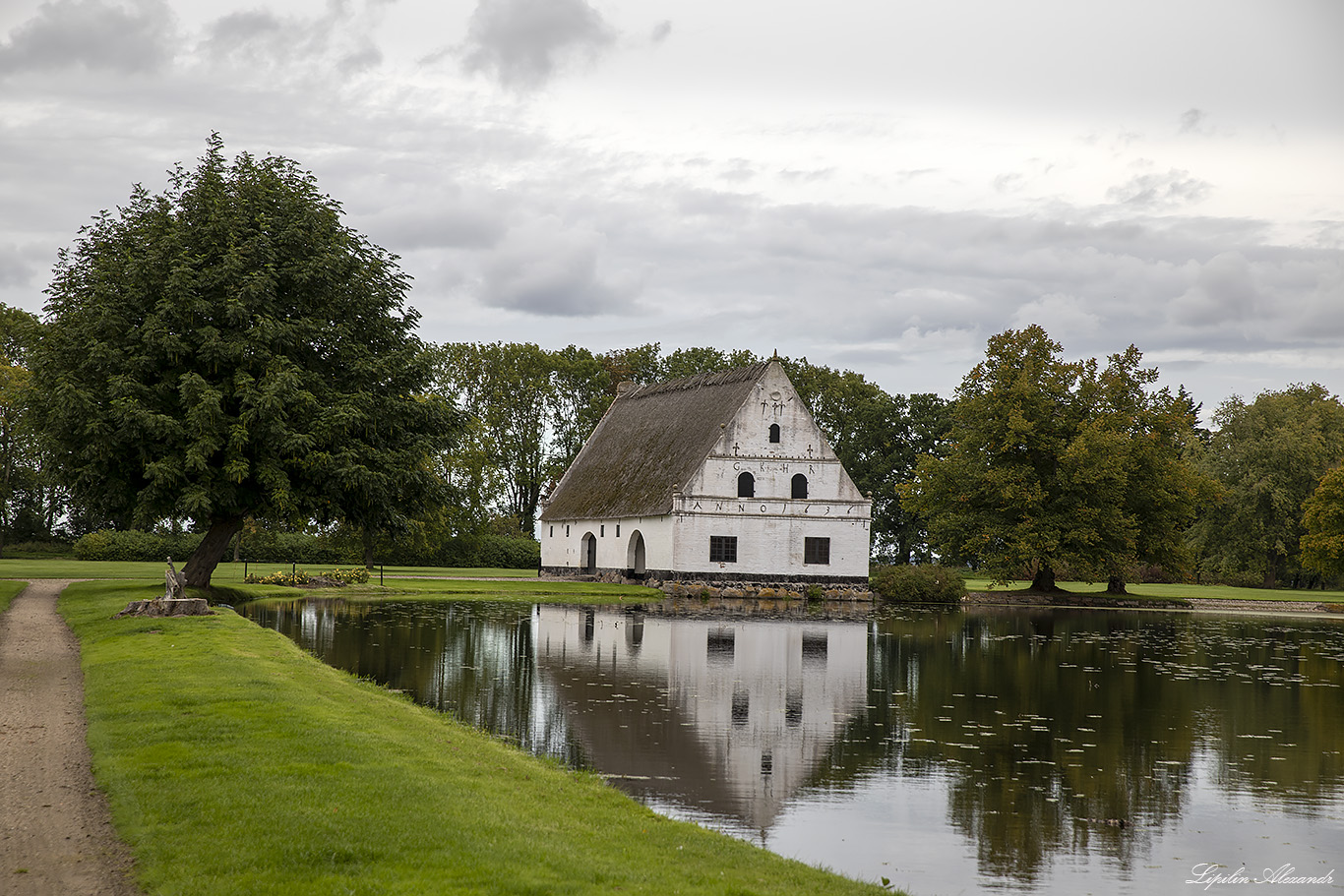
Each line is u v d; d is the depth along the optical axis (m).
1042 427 83.12
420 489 47.50
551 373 124.94
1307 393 123.56
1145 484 84.56
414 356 48.16
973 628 55.62
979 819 18.03
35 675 23.66
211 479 42.03
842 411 121.31
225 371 43.75
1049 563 84.44
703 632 47.50
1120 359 88.12
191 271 42.53
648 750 21.95
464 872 11.09
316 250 45.91
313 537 101.25
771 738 23.84
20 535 102.81
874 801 18.95
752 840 16.34
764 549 80.69
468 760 17.08
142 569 72.00
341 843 11.74
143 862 11.26
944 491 85.69
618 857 12.38
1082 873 15.55
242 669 23.53
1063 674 36.31
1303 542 90.56
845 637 48.06
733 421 80.62
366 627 43.34
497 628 44.47
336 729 17.56
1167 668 38.91
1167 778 21.25
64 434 41.50
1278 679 36.22
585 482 96.50
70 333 42.66
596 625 48.88
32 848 11.73
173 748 15.79
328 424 42.50
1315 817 18.64
